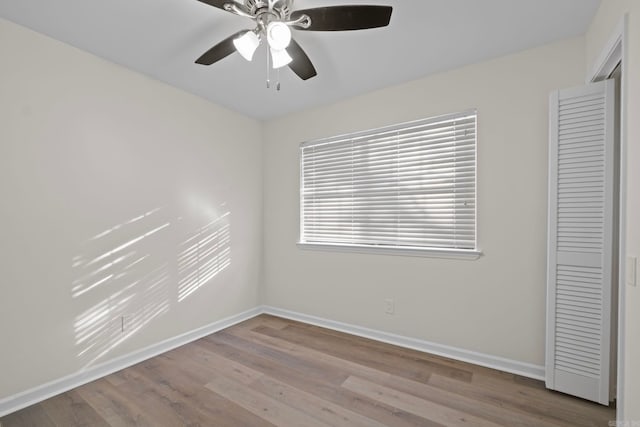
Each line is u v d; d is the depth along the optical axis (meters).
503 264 2.17
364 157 2.80
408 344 2.55
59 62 1.96
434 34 1.90
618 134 1.72
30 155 1.84
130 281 2.32
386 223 2.68
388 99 2.63
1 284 1.74
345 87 2.64
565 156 1.84
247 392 1.94
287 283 3.30
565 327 1.85
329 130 2.99
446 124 2.39
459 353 2.33
